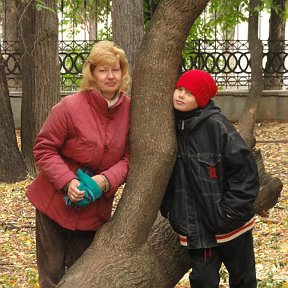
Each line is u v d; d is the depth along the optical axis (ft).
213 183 13.76
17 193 37.27
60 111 14.10
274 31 60.08
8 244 29.45
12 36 58.65
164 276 14.96
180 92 13.97
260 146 49.14
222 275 19.93
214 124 13.74
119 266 14.06
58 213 14.56
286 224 31.07
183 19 14.25
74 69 55.83
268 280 20.88
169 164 14.15
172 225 14.30
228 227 13.84
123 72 14.19
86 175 13.99
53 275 15.31
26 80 40.45
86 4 56.08
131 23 43.01
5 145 39.83
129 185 14.35
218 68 57.67
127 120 14.42
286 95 57.67
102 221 14.66
